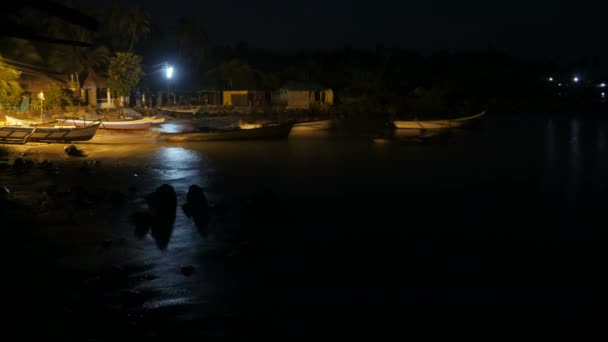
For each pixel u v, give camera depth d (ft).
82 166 89.61
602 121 210.79
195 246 47.26
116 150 117.50
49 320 31.68
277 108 230.27
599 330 31.35
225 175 86.63
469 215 60.75
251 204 59.57
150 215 55.16
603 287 38.11
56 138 117.91
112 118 161.68
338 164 99.76
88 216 56.90
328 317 32.96
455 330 31.42
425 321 32.48
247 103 252.01
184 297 35.63
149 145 126.82
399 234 52.29
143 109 208.33
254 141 136.67
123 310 33.27
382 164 100.01
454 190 75.51
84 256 44.21
